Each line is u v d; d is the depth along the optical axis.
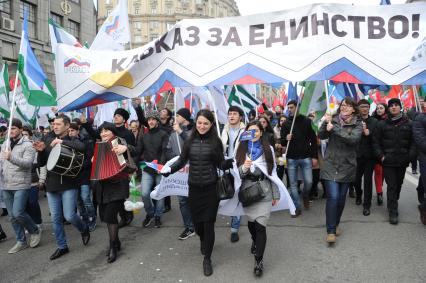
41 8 22.08
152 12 68.56
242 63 5.13
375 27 4.96
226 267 4.51
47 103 7.25
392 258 4.58
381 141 6.07
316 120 7.58
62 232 5.12
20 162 5.20
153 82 5.39
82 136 6.61
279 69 5.00
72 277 4.37
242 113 5.81
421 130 5.48
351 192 7.98
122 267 4.62
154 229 6.23
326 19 4.90
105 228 6.37
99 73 5.52
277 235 5.60
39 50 21.92
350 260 4.57
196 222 4.46
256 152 4.49
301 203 7.55
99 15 66.38
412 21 4.95
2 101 9.50
